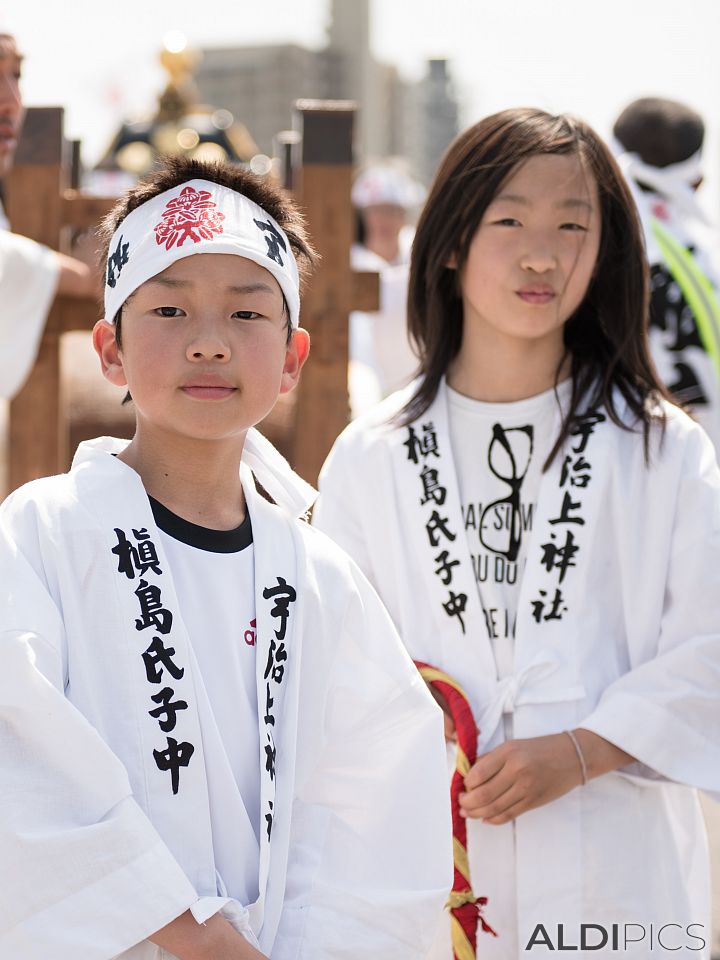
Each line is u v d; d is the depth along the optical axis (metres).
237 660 2.32
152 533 2.29
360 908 2.36
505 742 2.95
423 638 3.16
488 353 3.24
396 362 7.09
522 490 3.18
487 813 2.91
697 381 4.76
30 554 2.20
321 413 4.38
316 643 2.44
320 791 2.48
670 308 4.78
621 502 3.07
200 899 2.09
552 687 3.02
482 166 3.14
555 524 3.07
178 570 2.31
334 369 4.37
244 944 2.10
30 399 4.53
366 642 2.54
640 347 3.23
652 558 3.06
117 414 4.86
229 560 2.37
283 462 2.55
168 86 9.00
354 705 2.51
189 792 2.18
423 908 2.43
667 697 2.96
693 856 3.18
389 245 8.95
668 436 3.11
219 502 2.41
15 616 2.11
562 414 3.17
